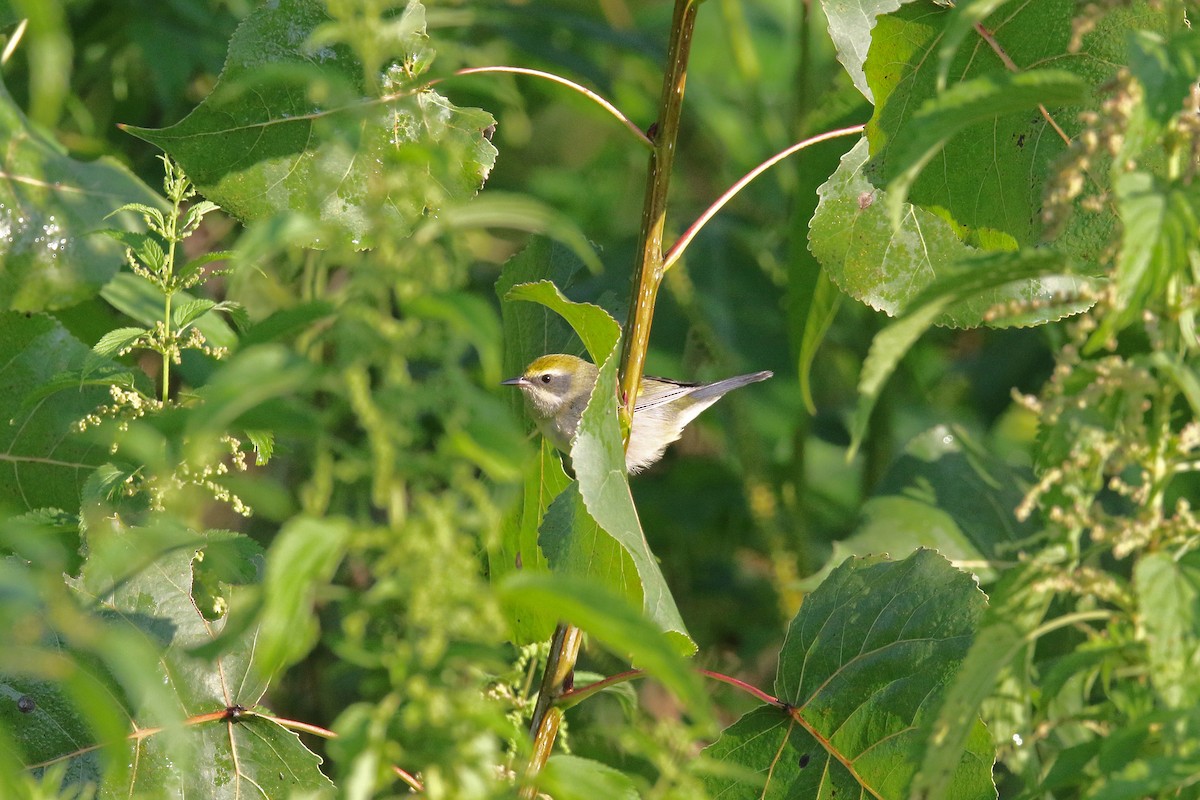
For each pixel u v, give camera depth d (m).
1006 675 4.55
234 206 6.96
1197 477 8.59
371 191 3.71
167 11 10.88
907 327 4.24
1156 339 4.14
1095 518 4.27
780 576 11.91
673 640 5.91
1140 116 3.78
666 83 6.38
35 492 7.36
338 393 3.41
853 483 15.88
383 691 6.08
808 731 6.36
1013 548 8.66
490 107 12.28
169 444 6.08
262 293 9.88
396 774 5.18
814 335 8.62
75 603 5.89
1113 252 4.24
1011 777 8.39
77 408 7.39
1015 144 6.66
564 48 14.03
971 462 8.98
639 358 6.41
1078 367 4.35
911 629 6.30
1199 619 3.84
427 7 11.91
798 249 8.85
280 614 3.16
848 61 7.29
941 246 7.53
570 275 8.45
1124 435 4.21
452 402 3.35
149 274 6.65
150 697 3.25
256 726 6.09
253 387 3.21
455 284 3.79
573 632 6.14
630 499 5.93
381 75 6.93
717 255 13.84
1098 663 4.34
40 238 7.43
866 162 7.29
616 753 8.01
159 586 6.11
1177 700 3.82
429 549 3.28
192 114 6.81
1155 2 4.34
